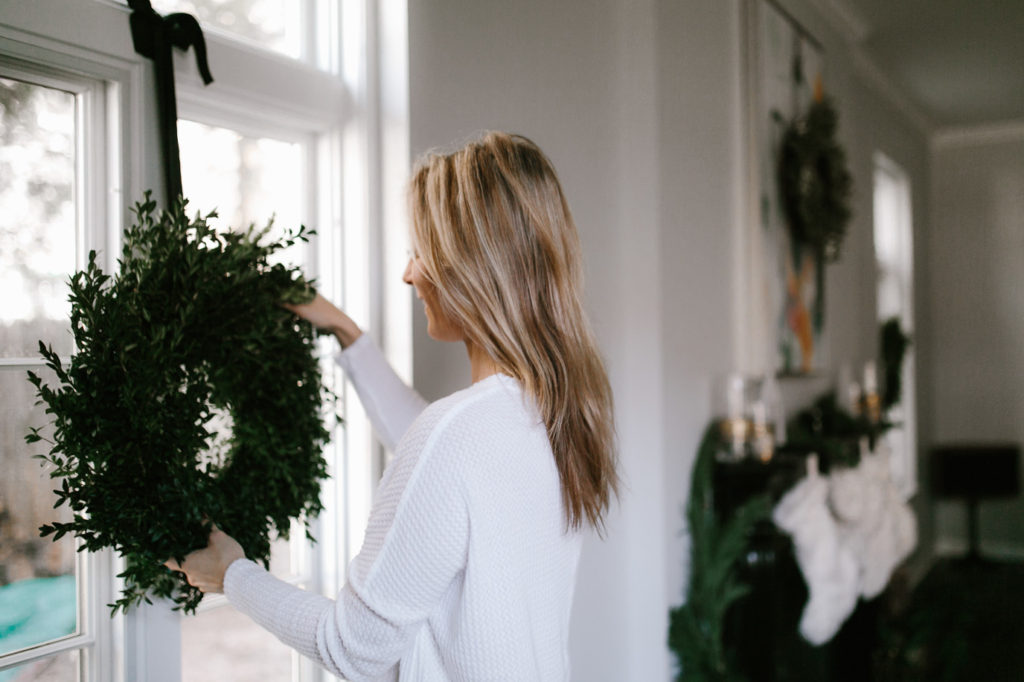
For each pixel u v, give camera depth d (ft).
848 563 7.60
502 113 5.43
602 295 6.68
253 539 3.36
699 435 7.86
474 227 2.85
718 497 7.73
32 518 3.42
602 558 6.57
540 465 2.79
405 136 4.54
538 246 2.90
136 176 3.59
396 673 2.82
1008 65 14.57
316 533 4.70
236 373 3.47
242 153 4.33
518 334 2.84
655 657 6.97
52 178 3.48
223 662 4.22
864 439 9.55
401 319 4.58
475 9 5.17
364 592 2.53
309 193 4.68
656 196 6.98
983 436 18.53
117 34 3.48
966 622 11.89
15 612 3.36
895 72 14.85
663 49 7.18
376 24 4.64
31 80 3.36
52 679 3.48
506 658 2.53
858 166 13.47
